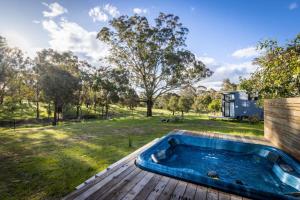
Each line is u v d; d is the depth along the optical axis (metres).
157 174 3.26
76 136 7.68
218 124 12.09
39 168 3.99
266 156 5.05
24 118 23.73
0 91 23.09
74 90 21.58
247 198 2.60
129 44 19.55
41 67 20.38
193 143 6.45
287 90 6.86
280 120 5.11
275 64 6.88
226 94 15.73
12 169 3.93
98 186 2.76
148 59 19.08
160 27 19.11
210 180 2.88
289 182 3.61
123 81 22.00
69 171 3.85
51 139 7.06
